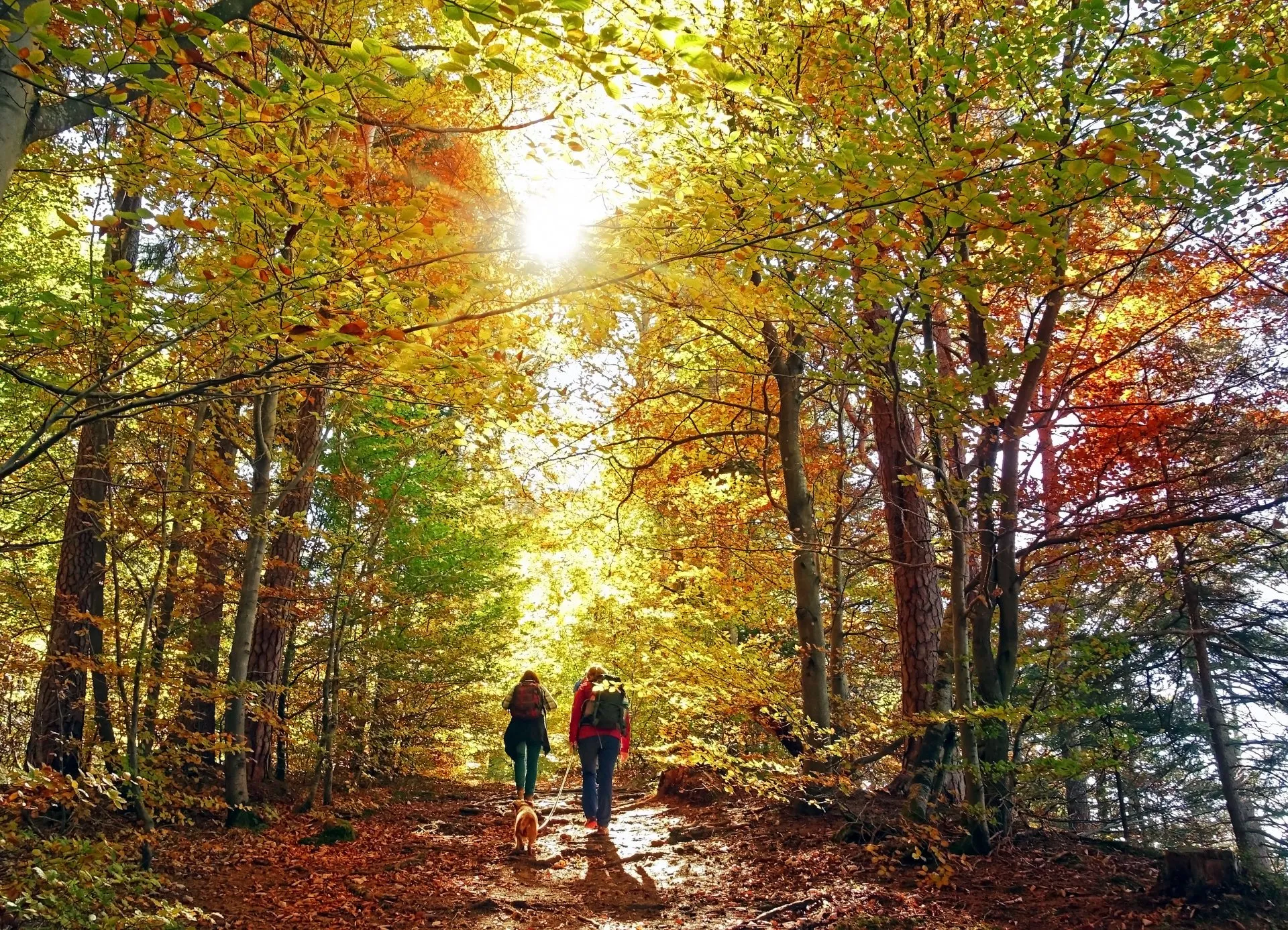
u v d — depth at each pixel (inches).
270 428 369.1
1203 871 196.2
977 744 259.1
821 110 237.9
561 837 319.3
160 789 249.6
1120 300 342.0
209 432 333.4
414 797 492.4
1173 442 337.7
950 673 266.8
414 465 474.3
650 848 293.0
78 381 171.8
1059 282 241.8
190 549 349.4
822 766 310.5
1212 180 181.9
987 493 256.8
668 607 350.6
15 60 122.5
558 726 429.7
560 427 277.6
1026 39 208.2
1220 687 554.3
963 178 146.8
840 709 276.8
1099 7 188.1
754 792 351.6
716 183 183.5
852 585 511.2
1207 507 322.3
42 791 170.2
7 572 345.1
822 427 568.1
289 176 145.9
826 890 225.1
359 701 453.7
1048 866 233.3
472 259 156.0
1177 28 216.8
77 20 115.4
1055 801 342.6
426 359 147.6
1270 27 222.4
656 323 331.6
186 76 154.7
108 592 389.7
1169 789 580.7
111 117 201.0
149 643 267.0
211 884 251.4
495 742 641.6
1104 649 251.3
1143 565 392.8
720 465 419.2
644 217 171.8
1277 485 324.5
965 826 266.7
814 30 240.8
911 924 195.0
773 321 252.8
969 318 265.4
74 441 385.4
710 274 183.8
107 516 271.1
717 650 296.8
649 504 433.7
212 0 175.0
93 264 175.5
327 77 124.1
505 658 557.6
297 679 494.3
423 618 539.5
